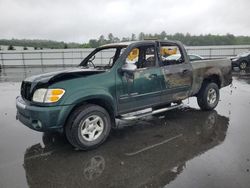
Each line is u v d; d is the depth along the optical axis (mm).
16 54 26047
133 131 5145
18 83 12648
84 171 3576
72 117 4066
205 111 6484
